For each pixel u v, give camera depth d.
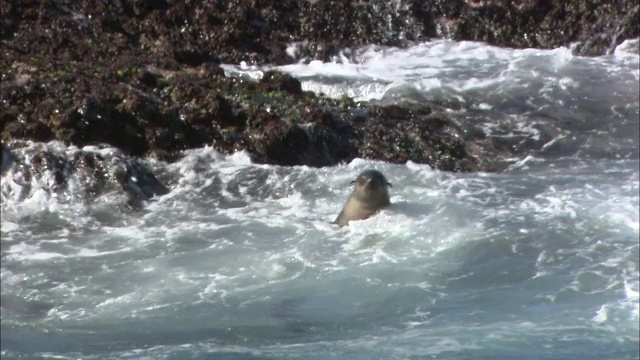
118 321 41.59
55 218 51.59
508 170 59.16
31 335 40.31
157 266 46.59
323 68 71.44
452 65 72.06
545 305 42.47
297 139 58.03
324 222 51.16
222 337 40.03
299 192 54.81
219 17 73.12
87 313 42.31
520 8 76.75
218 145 57.75
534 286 44.25
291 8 75.69
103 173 53.78
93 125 56.44
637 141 62.41
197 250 48.16
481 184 55.97
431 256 47.09
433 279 45.03
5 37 66.50
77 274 45.91
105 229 50.69
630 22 75.81
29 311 42.53
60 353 38.59
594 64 72.50
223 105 58.69
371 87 66.44
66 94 57.47
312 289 44.25
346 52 73.75
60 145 55.34
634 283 44.16
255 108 59.59
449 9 76.94
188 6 73.06
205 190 54.59
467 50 74.94
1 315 41.97
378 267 46.09
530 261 46.47
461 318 41.50
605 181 56.72
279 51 72.94
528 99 66.50
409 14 76.38
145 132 57.12
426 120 62.53
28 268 46.38
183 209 52.78
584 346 38.47
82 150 54.94
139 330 40.81
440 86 67.12
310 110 60.28
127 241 49.25
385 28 76.06
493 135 61.97
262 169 56.44
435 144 60.12
